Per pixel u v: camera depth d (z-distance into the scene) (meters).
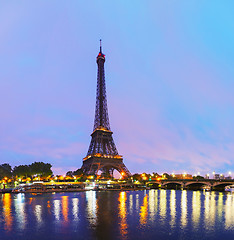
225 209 86.19
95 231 55.94
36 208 88.69
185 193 167.12
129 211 81.88
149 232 55.06
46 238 50.91
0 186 192.62
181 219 68.50
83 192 173.62
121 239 50.19
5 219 69.12
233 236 52.41
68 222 64.94
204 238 51.09
